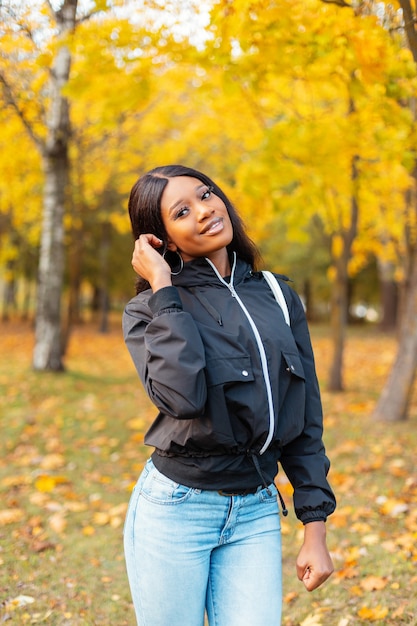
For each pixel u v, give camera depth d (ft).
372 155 18.65
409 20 9.94
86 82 14.30
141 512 5.42
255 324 5.36
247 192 19.03
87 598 10.01
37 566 11.05
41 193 35.17
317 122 16.49
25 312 83.20
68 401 24.41
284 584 10.39
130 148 35.42
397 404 20.75
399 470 15.43
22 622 9.10
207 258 5.70
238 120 26.63
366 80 11.50
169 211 5.60
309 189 18.34
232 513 5.32
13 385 25.85
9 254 54.03
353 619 8.96
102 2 12.10
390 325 67.46
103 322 66.85
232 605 5.26
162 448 5.31
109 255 72.28
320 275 71.82
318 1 10.65
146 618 5.38
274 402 5.20
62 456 17.65
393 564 10.42
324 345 51.49
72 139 28.71
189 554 5.25
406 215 24.93
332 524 12.50
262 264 6.51
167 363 4.91
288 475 5.74
